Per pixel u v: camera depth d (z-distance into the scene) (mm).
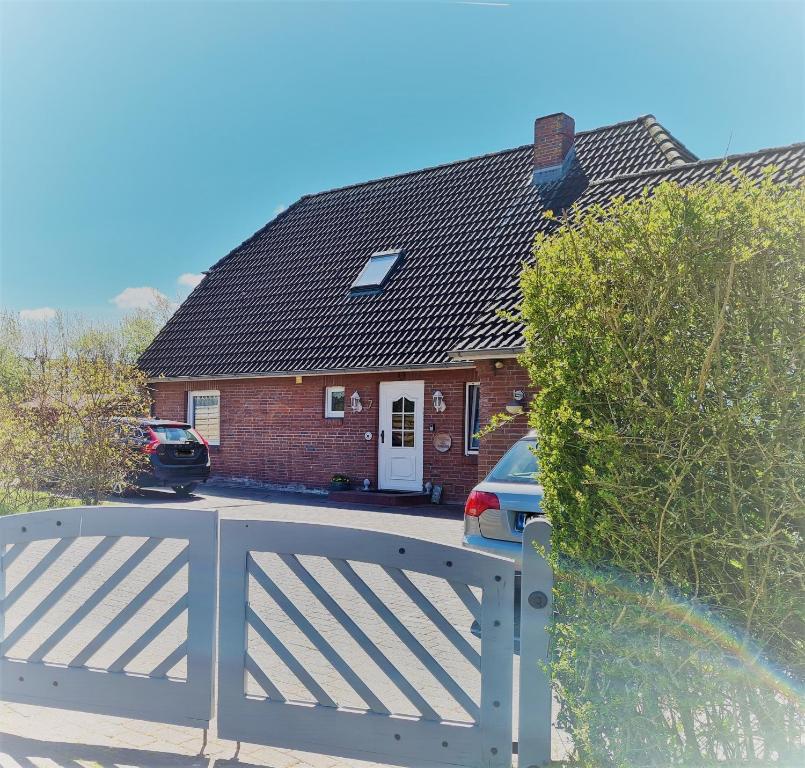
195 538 4066
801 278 2623
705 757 2695
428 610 3674
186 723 4027
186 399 19844
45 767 3660
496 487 6582
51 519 4398
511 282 14812
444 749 3592
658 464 2748
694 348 2758
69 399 12062
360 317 17062
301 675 3836
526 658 3381
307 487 17281
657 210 2914
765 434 2605
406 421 15859
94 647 4238
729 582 2666
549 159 16875
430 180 19859
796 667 2590
